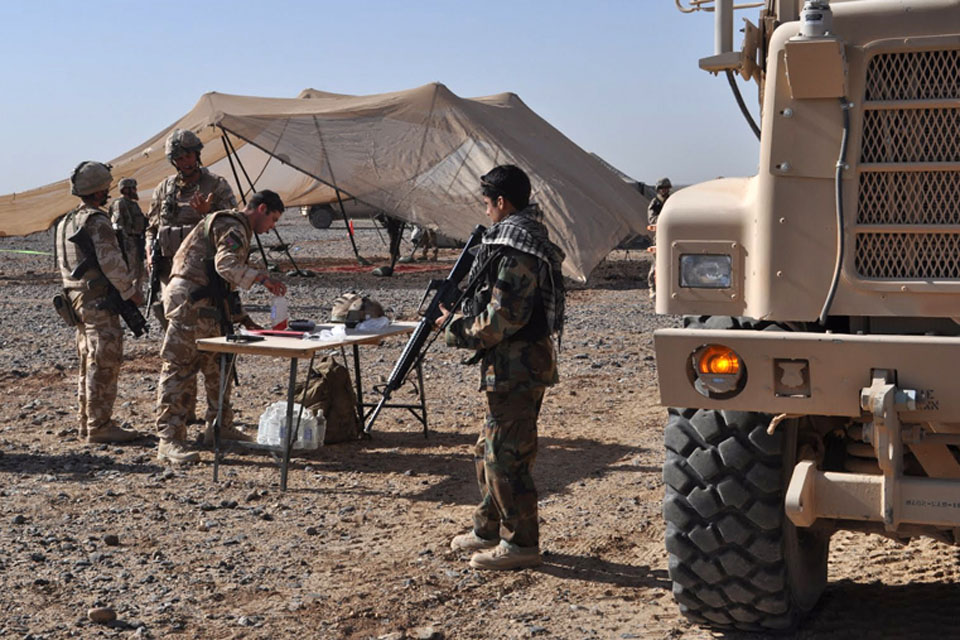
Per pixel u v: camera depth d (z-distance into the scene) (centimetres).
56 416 894
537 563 512
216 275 726
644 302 1833
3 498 639
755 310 365
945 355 327
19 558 526
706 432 397
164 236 822
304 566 518
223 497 645
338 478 693
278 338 698
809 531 431
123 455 753
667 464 407
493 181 487
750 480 391
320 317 1582
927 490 336
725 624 419
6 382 1064
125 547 547
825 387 345
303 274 2356
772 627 412
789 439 397
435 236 2834
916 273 345
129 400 962
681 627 432
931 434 355
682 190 398
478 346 479
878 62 345
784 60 354
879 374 337
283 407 734
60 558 528
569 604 463
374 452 765
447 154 2158
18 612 454
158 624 443
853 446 414
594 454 757
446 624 442
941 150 341
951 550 522
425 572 507
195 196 811
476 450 525
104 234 773
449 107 2219
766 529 393
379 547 548
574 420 877
